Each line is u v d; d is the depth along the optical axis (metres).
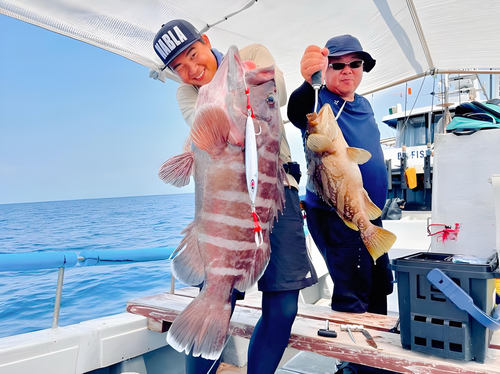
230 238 0.94
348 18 1.90
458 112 2.11
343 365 1.77
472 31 2.12
